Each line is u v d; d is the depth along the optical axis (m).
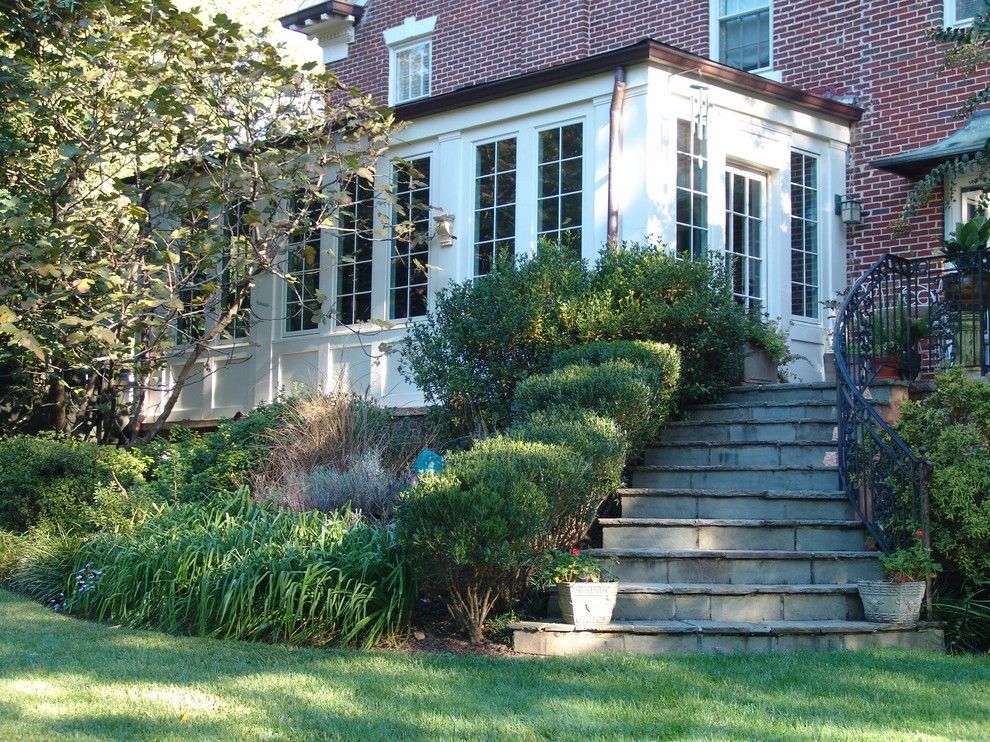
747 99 11.73
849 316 9.27
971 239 9.47
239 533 7.37
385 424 10.28
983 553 7.20
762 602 6.93
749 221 12.00
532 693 5.33
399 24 17.48
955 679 5.74
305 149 11.72
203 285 11.55
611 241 10.45
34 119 11.22
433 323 10.44
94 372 13.02
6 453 10.20
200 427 14.12
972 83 12.17
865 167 12.81
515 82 11.60
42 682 5.42
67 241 10.31
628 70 10.95
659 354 8.86
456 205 12.12
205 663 5.89
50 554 8.41
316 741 4.58
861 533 7.82
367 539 7.17
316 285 13.24
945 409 7.79
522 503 6.32
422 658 6.05
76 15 10.91
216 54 11.12
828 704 5.20
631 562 7.24
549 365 9.47
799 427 9.09
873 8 12.98
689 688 5.45
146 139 11.69
